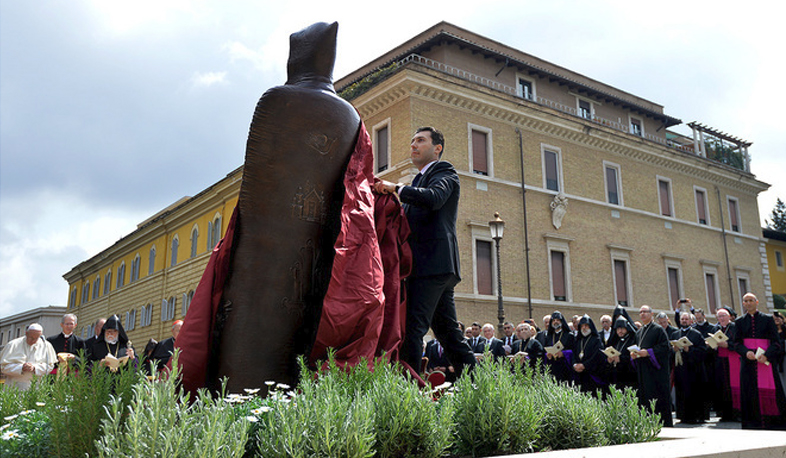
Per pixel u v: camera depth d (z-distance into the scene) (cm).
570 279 2734
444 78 2453
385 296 383
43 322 5841
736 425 1123
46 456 239
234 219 340
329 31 375
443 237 408
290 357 336
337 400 247
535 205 2705
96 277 5297
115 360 697
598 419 341
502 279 2503
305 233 343
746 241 3722
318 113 351
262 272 331
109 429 198
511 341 1424
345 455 237
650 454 237
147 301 4072
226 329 328
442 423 283
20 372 910
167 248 3966
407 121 2364
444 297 441
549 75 3112
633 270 3020
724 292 3481
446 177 414
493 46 3064
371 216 364
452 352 452
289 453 224
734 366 1180
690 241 3359
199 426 210
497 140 2641
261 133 339
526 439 306
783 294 4612
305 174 344
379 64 3155
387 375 299
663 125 3688
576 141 2948
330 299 334
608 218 2981
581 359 1134
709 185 3591
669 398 1036
